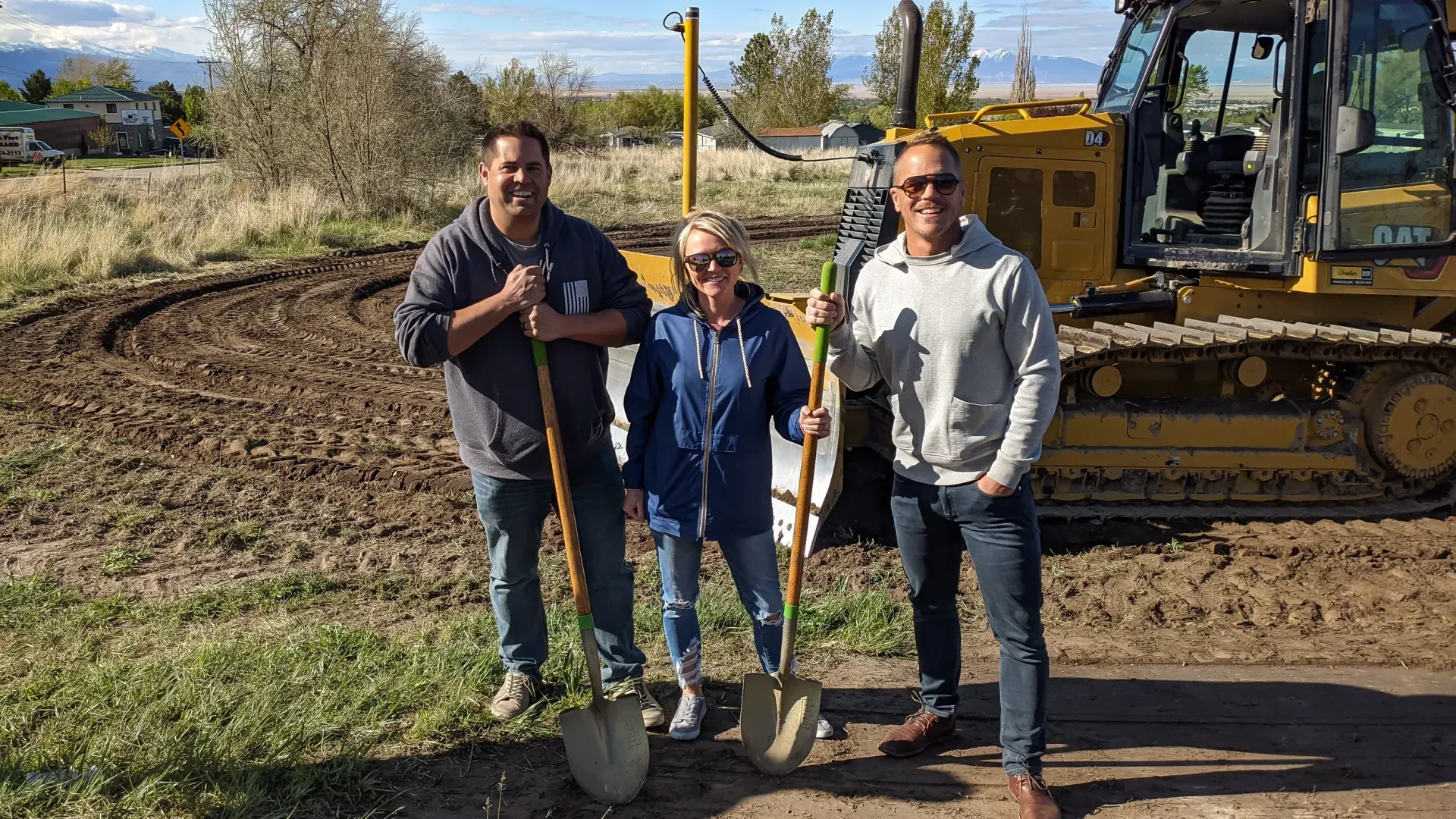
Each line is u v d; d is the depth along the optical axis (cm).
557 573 487
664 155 3497
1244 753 350
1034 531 310
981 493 304
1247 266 566
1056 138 585
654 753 350
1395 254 556
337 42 2041
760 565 346
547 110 3738
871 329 316
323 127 1997
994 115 621
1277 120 567
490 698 375
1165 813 315
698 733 358
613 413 360
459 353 324
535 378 334
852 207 647
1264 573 505
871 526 564
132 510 566
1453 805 319
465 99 2598
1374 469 608
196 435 700
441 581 482
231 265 1493
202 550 518
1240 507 591
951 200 294
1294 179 553
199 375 882
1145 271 600
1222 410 578
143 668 379
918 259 304
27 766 316
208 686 368
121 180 2328
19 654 400
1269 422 579
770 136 5422
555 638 411
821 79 5912
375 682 375
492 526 353
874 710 378
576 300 336
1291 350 574
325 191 2033
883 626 437
